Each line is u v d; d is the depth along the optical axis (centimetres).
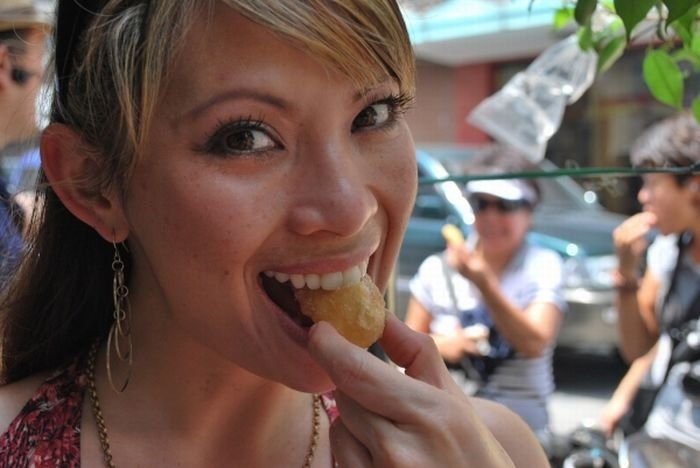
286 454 45
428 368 38
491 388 104
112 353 43
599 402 175
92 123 38
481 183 111
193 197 35
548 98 70
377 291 40
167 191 36
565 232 190
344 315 38
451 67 347
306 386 38
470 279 103
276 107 35
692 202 95
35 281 46
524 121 71
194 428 42
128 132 36
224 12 34
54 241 45
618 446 89
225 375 42
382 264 41
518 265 110
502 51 322
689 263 97
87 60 38
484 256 112
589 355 183
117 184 38
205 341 38
